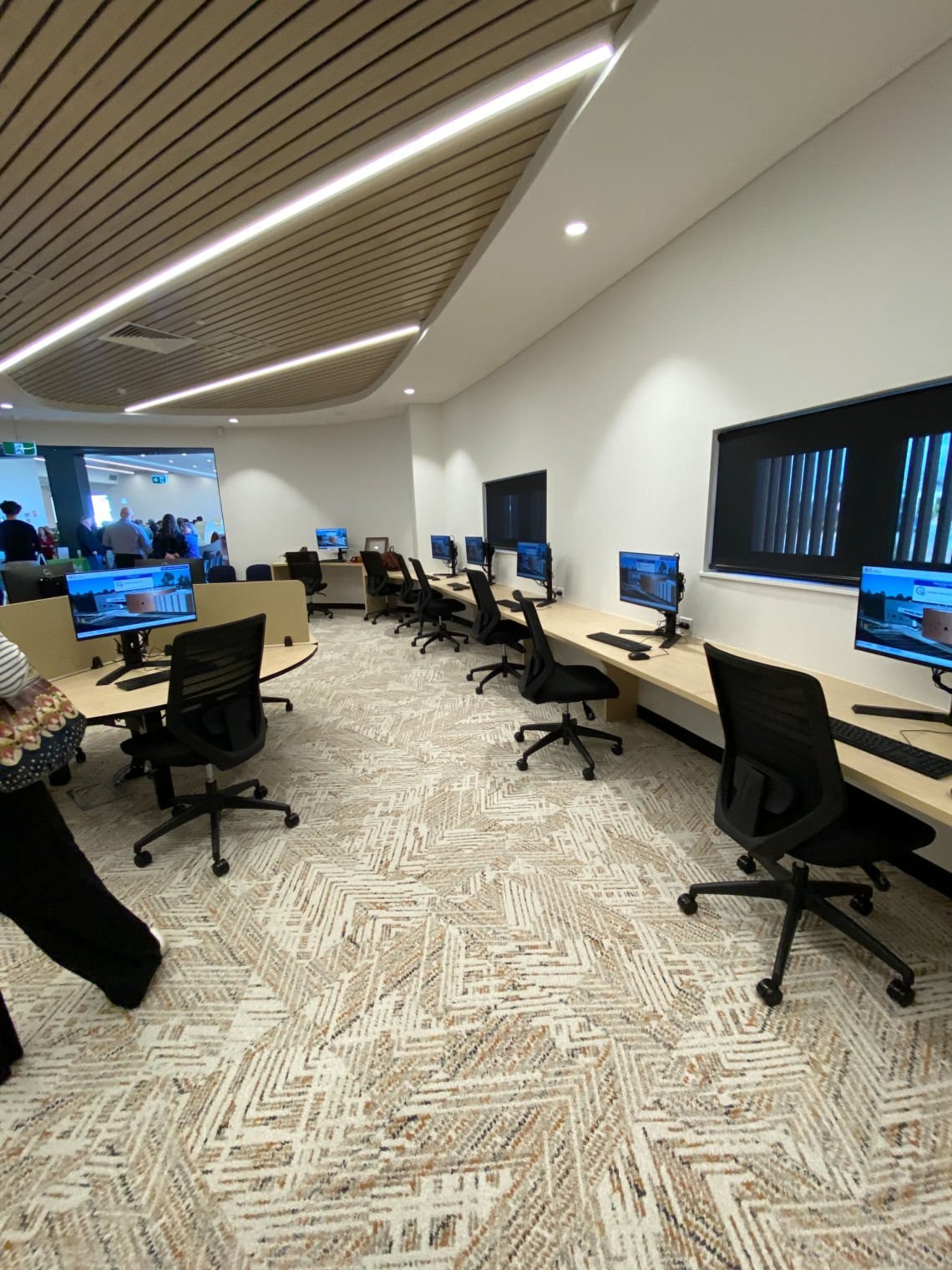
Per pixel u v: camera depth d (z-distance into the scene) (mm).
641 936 1665
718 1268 914
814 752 1299
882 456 1889
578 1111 1170
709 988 1467
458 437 6180
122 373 4879
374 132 1924
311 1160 1100
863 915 1693
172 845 2270
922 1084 1199
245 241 2658
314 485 8117
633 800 2492
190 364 4742
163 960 1630
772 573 2398
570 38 1551
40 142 1921
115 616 2484
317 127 1888
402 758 3037
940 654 1486
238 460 7980
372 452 7867
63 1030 1410
